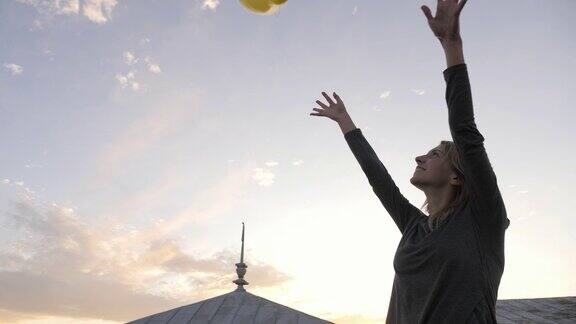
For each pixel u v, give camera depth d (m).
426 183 2.74
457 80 2.47
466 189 2.59
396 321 2.68
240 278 16.83
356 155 3.45
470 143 2.40
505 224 2.49
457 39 2.52
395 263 2.67
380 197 3.26
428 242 2.48
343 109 3.67
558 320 15.62
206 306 15.88
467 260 2.37
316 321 15.05
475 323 2.30
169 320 15.33
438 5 2.53
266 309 15.58
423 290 2.46
